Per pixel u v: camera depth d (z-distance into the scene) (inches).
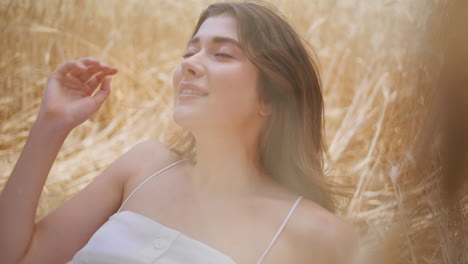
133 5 137.9
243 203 49.3
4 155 99.7
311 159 55.4
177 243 46.4
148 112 116.1
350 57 114.4
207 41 50.1
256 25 50.9
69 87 56.2
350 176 85.2
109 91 57.4
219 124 48.2
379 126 83.8
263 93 51.3
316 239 46.6
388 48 91.0
